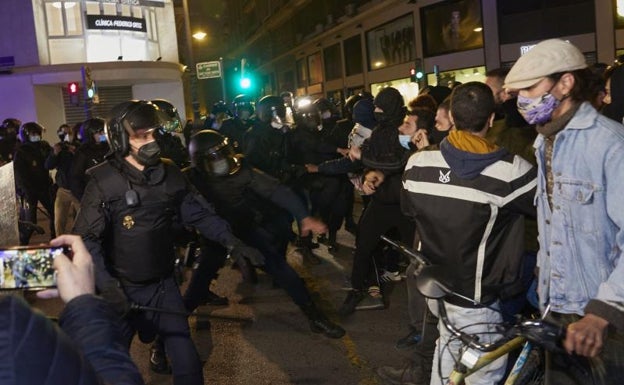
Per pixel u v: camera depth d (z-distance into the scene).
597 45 23.38
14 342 1.19
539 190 2.77
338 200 8.02
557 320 2.67
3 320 1.21
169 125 6.07
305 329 5.66
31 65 22.22
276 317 6.04
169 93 26.02
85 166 7.94
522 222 2.95
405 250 2.96
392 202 5.20
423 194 2.95
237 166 5.13
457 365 2.66
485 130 3.04
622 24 22.88
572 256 2.60
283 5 48.66
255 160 7.46
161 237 3.45
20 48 22.17
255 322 5.94
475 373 2.92
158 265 3.45
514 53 25.58
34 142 10.20
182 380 3.40
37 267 1.98
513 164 2.84
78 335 1.65
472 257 2.90
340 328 5.28
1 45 22.12
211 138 5.12
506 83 2.67
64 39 23.05
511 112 4.19
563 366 2.94
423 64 28.98
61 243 1.98
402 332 5.38
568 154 2.56
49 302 6.82
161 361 4.96
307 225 4.86
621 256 2.36
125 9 24.55
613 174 2.44
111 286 2.93
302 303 5.27
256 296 6.75
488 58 26.08
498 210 2.85
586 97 2.58
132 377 1.63
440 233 2.93
